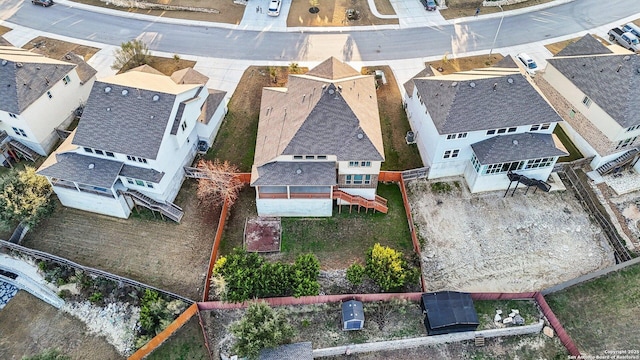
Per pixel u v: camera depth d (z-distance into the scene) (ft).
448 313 114.01
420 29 204.64
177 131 133.69
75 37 199.21
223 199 141.18
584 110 150.92
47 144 153.28
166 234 134.72
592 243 134.92
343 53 192.54
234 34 201.46
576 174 148.46
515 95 138.21
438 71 181.27
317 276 125.29
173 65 185.78
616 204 141.59
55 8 215.51
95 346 116.57
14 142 150.82
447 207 142.41
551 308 120.88
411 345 116.88
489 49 195.11
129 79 139.64
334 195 136.26
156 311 115.65
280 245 132.87
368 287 124.77
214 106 154.92
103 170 129.80
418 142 156.66
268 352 110.01
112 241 133.18
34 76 146.00
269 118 143.74
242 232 135.95
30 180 134.41
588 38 164.96
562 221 139.23
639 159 146.72
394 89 177.99
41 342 118.01
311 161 131.85
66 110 158.30
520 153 135.23
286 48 194.49
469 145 139.85
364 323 117.91
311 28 204.95
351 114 132.16
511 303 121.70
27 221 130.00
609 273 126.62
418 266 127.75
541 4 218.18
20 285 128.77
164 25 206.39
